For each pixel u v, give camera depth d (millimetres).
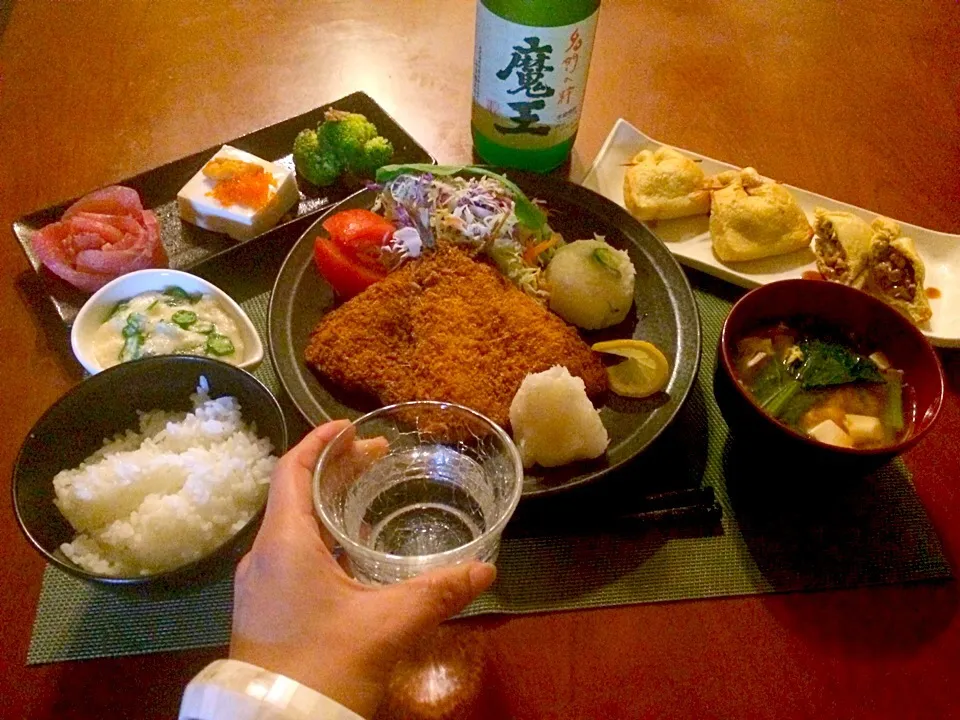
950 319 565
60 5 751
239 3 769
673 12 784
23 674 416
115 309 527
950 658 433
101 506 430
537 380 452
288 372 500
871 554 465
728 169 635
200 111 683
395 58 732
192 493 426
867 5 803
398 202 584
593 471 462
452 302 528
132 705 409
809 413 475
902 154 677
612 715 412
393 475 452
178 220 608
